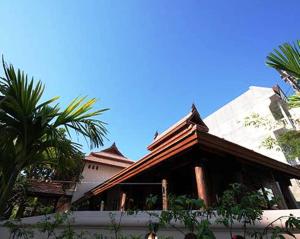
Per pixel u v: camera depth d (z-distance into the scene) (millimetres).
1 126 3717
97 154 14305
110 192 9508
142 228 2982
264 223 2539
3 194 3418
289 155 7445
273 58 3227
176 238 2678
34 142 3947
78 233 3221
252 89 15625
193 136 3809
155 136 10820
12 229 3416
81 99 4297
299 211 2545
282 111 11898
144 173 5910
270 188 5688
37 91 4066
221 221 2246
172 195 2205
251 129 13773
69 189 11328
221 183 5703
